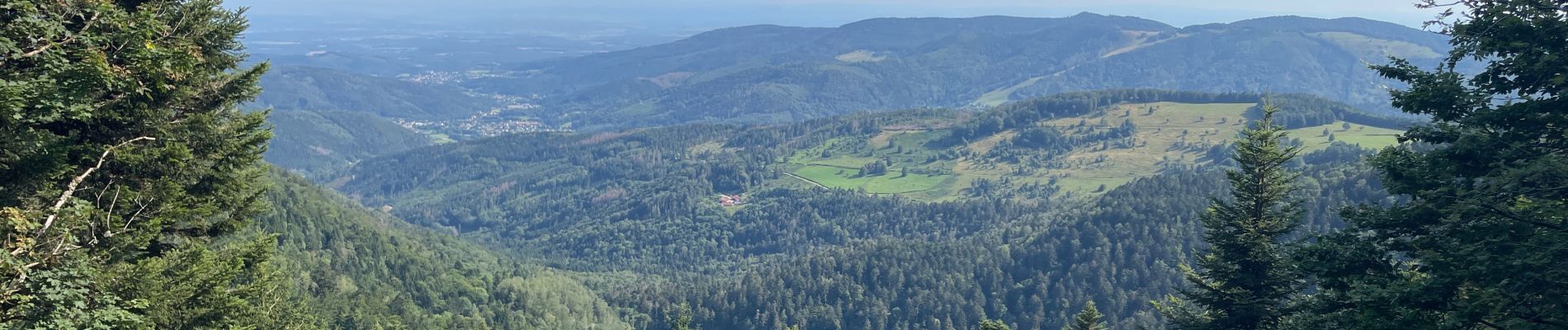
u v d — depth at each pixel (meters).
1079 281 144.50
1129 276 140.50
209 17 22.70
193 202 20.91
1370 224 20.16
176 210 19.41
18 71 17.12
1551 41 18.42
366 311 105.81
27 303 14.23
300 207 135.75
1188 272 28.06
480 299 145.88
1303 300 24.08
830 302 161.25
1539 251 16.22
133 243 17.89
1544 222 17.27
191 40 21.69
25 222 14.44
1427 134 20.27
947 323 146.50
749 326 160.12
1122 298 136.25
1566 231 16.69
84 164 18.98
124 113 20.03
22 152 16.16
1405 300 17.34
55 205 16.47
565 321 155.12
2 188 16.31
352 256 133.62
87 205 16.16
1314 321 20.89
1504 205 18.17
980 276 157.88
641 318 174.50
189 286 18.64
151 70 18.72
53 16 17.70
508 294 152.25
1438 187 19.44
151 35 19.58
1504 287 16.61
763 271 190.00
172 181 20.03
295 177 159.75
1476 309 16.27
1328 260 20.17
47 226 15.14
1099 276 141.00
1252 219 26.30
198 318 18.95
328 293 105.81
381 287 128.00
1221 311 27.03
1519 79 19.20
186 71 20.09
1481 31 19.33
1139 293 136.00
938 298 153.75
